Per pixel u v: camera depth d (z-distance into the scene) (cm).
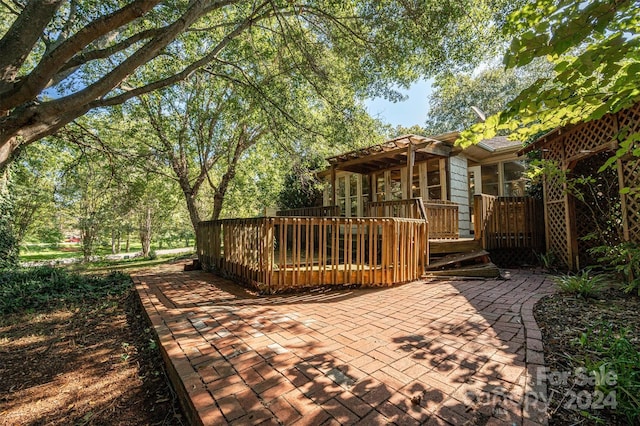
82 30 286
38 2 333
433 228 730
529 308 344
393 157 857
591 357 217
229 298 422
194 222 1110
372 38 636
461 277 544
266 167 1222
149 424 185
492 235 679
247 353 234
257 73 758
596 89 164
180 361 220
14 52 327
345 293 445
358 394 177
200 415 157
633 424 148
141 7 286
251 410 162
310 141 786
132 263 1311
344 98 749
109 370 257
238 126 1055
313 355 230
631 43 132
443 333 274
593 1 127
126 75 357
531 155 752
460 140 210
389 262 494
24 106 328
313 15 630
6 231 764
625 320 294
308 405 166
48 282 588
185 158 1127
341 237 901
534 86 161
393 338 263
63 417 195
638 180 449
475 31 569
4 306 452
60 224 1492
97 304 492
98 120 969
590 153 522
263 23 725
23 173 1225
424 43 583
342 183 1220
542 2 161
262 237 451
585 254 585
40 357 287
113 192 1288
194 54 784
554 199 627
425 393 176
